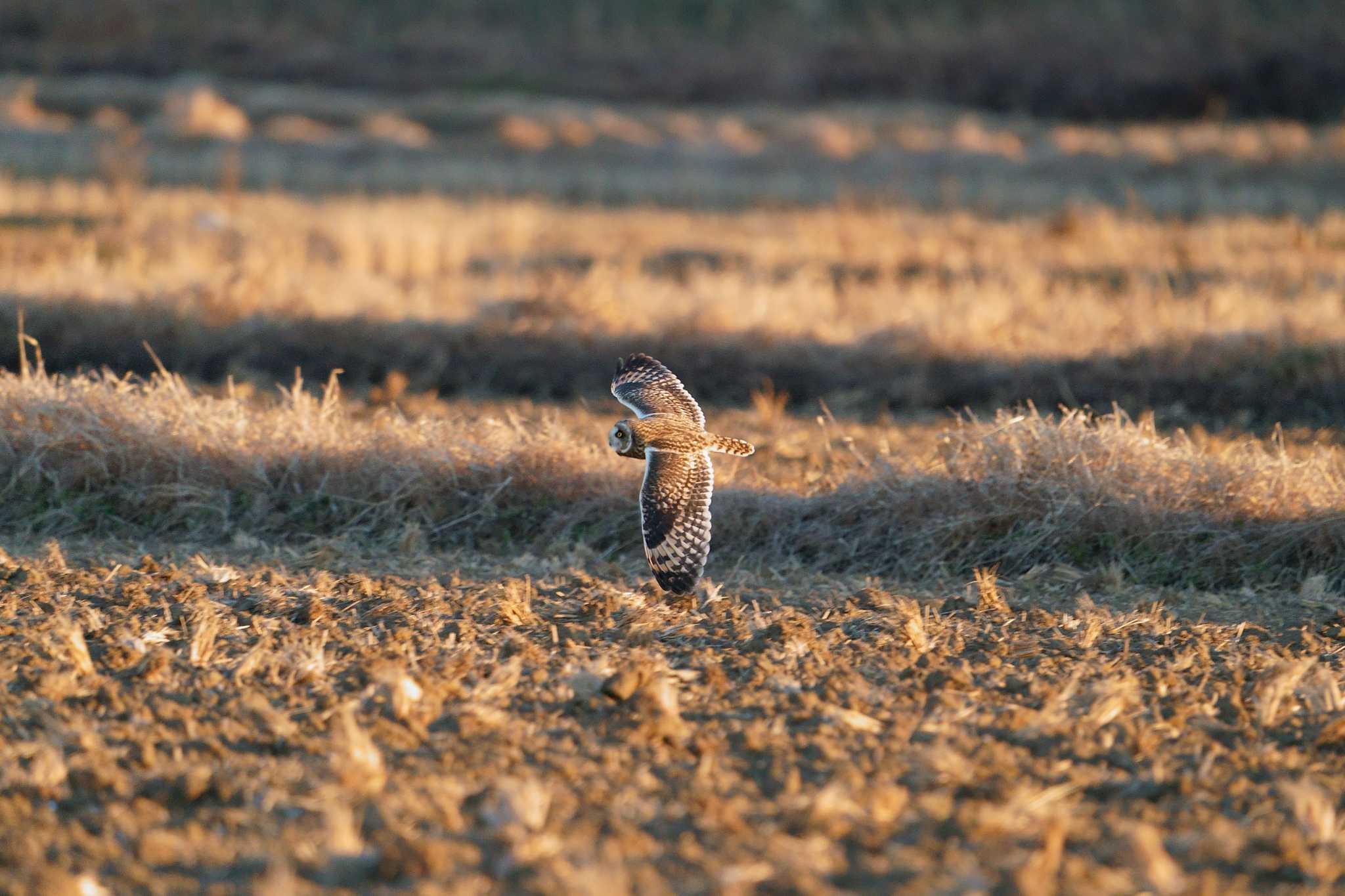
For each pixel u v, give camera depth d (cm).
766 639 2238
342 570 2664
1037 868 1459
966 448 2933
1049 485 2795
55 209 6312
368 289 4719
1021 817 1609
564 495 2941
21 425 2997
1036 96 13538
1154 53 13688
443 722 1908
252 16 14912
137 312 4181
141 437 2970
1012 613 2475
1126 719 1919
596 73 14150
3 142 8962
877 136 10856
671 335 4262
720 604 2470
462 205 7344
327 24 14912
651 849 1534
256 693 1995
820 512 2889
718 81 13950
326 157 9412
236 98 11450
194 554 2742
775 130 11338
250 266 4788
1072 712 1977
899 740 1864
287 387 4012
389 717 1905
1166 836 1603
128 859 1520
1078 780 1739
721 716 1950
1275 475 2786
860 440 3553
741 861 1505
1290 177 8738
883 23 15112
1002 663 2206
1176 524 2738
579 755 1806
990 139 10538
